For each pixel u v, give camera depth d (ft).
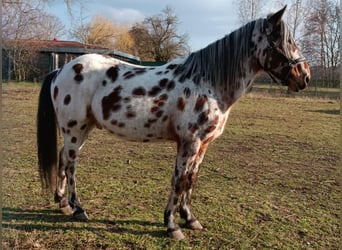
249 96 55.26
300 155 19.94
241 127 28.71
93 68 10.07
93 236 9.52
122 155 18.49
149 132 9.74
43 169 10.61
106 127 9.99
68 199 10.74
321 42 64.75
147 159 17.79
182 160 9.49
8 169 14.43
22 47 57.00
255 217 11.17
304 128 29.22
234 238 9.73
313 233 10.26
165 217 9.85
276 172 16.35
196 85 9.36
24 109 33.30
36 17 35.40
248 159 18.63
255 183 14.62
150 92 9.53
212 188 13.73
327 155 20.10
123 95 9.62
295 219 11.15
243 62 9.52
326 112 40.27
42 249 8.74
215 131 9.52
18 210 10.91
